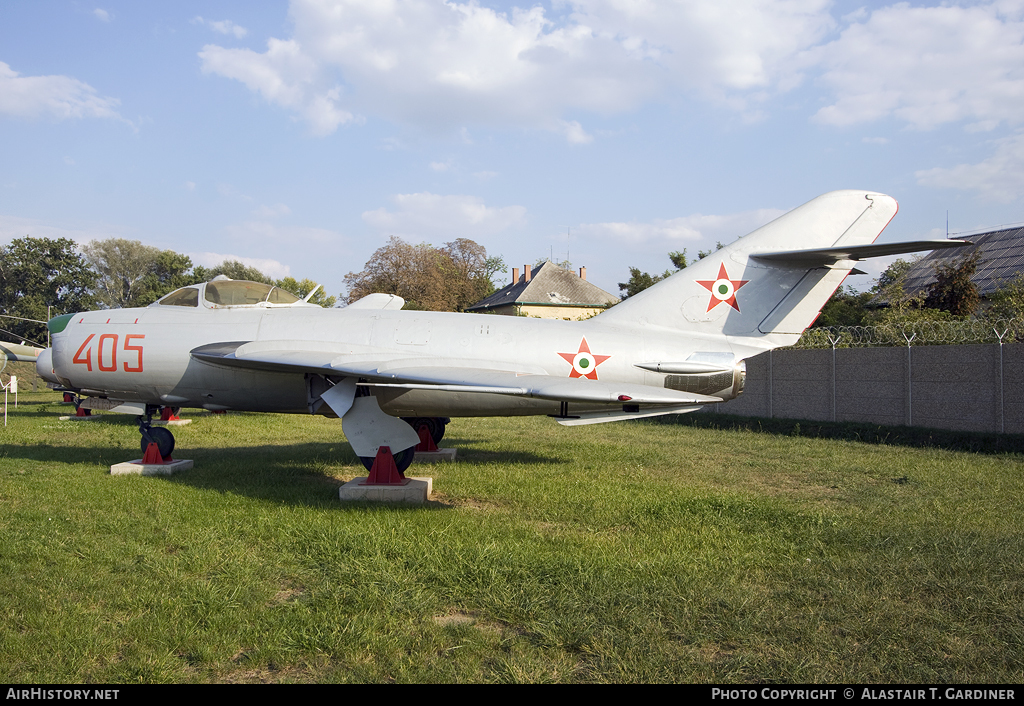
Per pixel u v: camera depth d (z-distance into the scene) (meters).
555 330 9.16
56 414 19.44
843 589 4.47
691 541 5.61
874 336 14.09
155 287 64.44
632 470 9.33
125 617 4.06
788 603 4.30
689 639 3.78
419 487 7.35
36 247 55.62
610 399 6.61
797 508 6.93
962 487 8.06
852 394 14.12
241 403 9.16
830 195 9.61
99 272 64.88
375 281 53.50
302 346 8.48
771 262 9.57
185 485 7.95
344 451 11.22
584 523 6.36
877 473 9.12
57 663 3.46
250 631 3.83
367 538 5.50
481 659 3.57
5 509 6.56
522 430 14.89
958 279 23.89
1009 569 4.83
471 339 8.92
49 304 54.62
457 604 4.34
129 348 8.99
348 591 4.38
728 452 11.22
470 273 62.12
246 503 6.94
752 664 3.48
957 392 12.13
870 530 5.93
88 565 4.91
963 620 4.02
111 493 7.36
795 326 9.65
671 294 9.70
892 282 29.80
